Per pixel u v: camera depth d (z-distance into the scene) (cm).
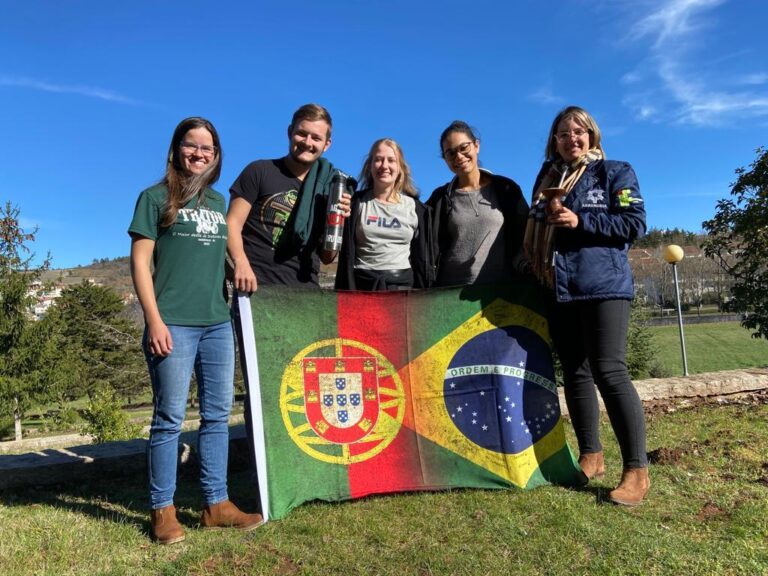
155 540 297
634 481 337
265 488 326
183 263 305
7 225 2022
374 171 389
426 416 377
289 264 371
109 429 1163
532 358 393
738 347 3241
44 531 305
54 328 2097
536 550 276
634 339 1395
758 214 884
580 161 359
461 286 395
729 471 386
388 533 300
